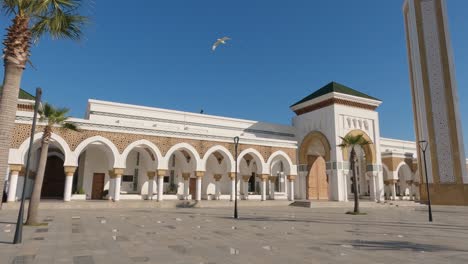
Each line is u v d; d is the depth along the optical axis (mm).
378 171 32438
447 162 30469
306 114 34781
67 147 19938
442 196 30234
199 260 6699
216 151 26094
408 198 37656
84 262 6383
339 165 30344
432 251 8094
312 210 22891
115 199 21219
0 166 7809
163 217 15695
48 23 9648
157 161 22953
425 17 33219
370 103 33312
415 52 33406
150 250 7684
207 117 31094
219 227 12414
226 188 30312
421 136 32344
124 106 26938
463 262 6824
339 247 8445
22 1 8625
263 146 28234
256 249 8008
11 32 8438
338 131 31094
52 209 18531
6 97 8109
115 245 8250
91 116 25391
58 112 12547
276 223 14180
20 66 8430
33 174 24188
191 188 28859
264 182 27859
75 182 27203
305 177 33375
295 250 7938
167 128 24078
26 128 18828
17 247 7785
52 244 8242
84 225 12070
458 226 14156
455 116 30641
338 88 32969
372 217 18312
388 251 8000
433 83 32031
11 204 17375
